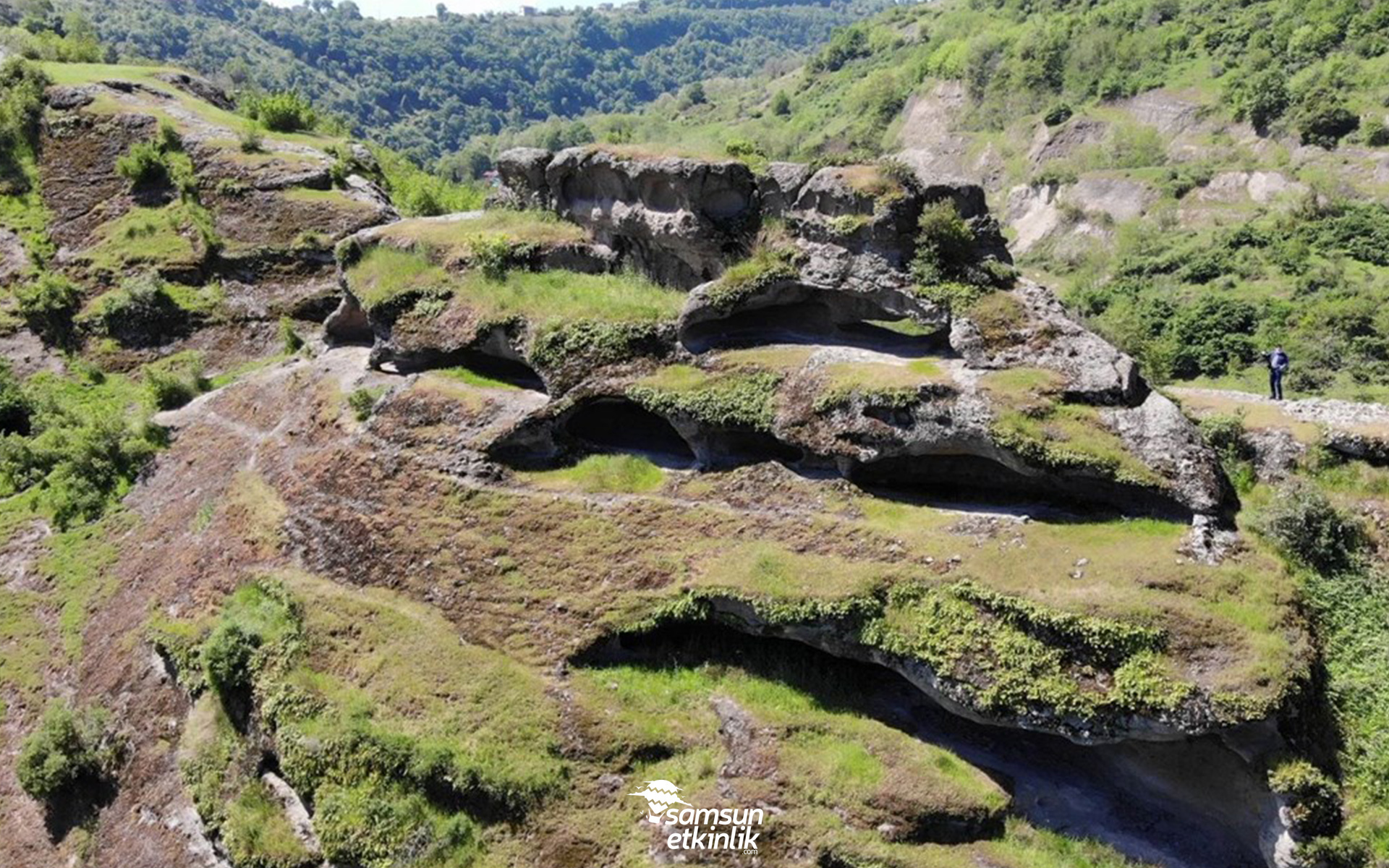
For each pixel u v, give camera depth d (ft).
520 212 102.42
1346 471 66.95
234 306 138.82
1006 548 60.64
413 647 71.77
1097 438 61.77
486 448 80.23
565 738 63.00
